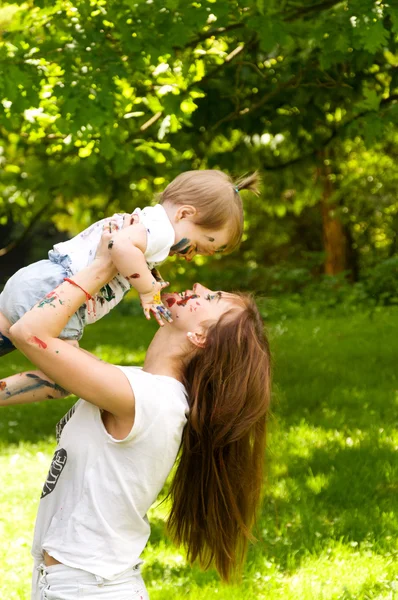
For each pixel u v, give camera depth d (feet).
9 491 19.77
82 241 9.50
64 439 8.53
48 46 22.45
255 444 9.48
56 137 29.71
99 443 8.34
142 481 8.34
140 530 8.59
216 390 8.85
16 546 16.33
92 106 21.50
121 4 21.89
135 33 21.83
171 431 8.40
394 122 25.73
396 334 41.14
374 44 21.54
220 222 9.46
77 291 8.17
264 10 22.59
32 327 7.96
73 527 8.27
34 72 22.11
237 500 9.45
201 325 8.95
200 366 8.86
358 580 14.28
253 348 8.96
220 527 9.48
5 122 22.07
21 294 9.11
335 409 26.05
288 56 28.45
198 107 30.12
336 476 19.42
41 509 8.60
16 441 25.13
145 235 8.84
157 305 8.50
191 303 9.04
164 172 31.71
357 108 25.84
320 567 14.85
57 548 8.28
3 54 22.12
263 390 9.02
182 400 8.66
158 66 25.08
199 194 9.41
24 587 14.46
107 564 8.28
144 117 29.71
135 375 8.36
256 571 14.62
